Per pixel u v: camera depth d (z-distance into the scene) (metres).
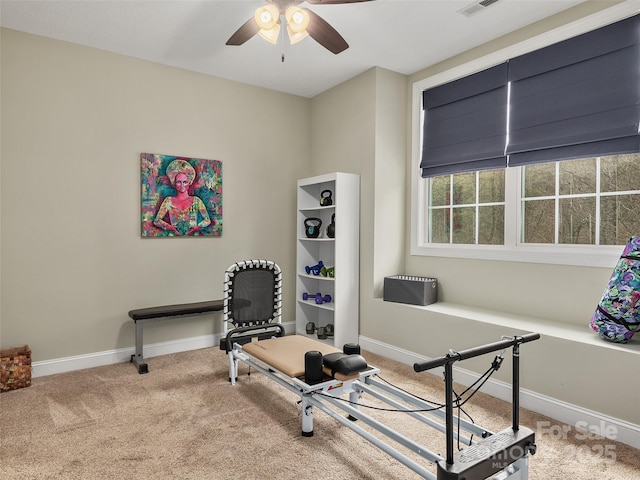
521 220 3.29
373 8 2.91
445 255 3.77
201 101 4.07
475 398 2.91
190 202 3.98
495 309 3.38
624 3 2.63
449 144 3.77
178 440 2.30
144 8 2.89
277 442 2.29
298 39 2.45
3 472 2.00
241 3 2.84
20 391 2.99
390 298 3.80
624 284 2.41
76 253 3.45
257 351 2.77
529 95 3.17
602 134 2.74
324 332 4.23
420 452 1.70
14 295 3.20
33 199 3.26
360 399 2.87
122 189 3.65
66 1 2.80
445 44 3.46
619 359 2.30
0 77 3.12
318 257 4.66
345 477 1.97
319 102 4.66
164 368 3.49
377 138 3.94
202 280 4.11
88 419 2.55
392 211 4.06
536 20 3.07
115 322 3.64
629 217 2.73
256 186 4.44
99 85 3.53
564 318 2.94
